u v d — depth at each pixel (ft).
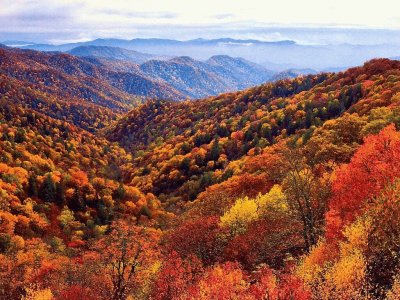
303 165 149.18
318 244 113.29
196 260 139.85
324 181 143.33
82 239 363.35
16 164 507.30
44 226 369.91
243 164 432.66
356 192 115.75
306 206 132.36
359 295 81.46
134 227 137.28
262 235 147.54
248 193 242.58
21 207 373.61
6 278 203.51
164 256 142.41
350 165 133.69
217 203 216.13
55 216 402.52
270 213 162.20
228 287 104.58
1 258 245.65
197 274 133.49
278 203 163.02
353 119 261.03
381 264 88.99
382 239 90.58
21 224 352.90
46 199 424.05
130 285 131.75
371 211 95.35
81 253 262.88
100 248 134.62
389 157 126.62
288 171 135.64
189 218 211.00
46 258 249.75
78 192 449.06
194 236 163.63
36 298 162.30
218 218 182.09
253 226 157.69
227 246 157.48
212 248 160.35
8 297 193.77
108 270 134.92
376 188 110.93
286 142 416.05
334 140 225.97
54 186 434.71
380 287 82.38
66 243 357.20
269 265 133.39
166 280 128.57
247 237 151.64
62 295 154.51
